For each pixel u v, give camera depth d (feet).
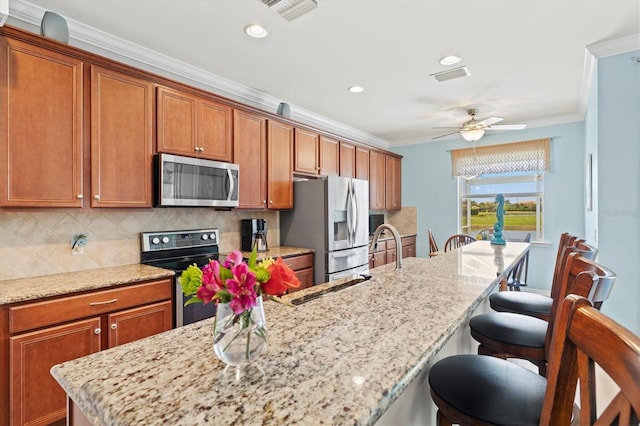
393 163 18.90
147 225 9.09
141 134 7.98
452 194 18.17
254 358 2.39
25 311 5.65
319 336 3.06
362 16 7.34
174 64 9.46
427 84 11.15
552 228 15.28
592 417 1.85
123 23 7.61
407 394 3.69
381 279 5.56
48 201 6.52
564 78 10.65
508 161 16.33
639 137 8.32
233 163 10.20
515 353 4.56
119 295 6.80
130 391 2.18
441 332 3.15
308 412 1.92
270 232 12.86
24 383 5.61
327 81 10.96
